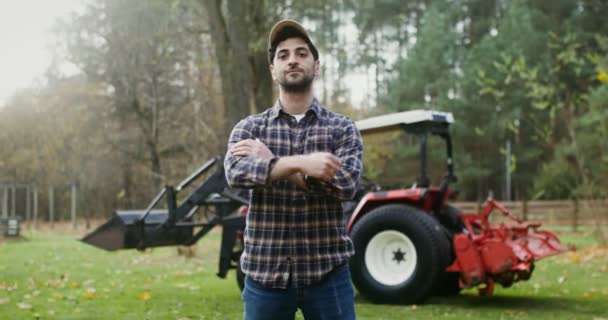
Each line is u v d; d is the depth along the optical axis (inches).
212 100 751.7
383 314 230.1
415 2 1338.6
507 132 1024.9
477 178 1026.7
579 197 698.2
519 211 823.7
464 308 242.5
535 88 414.3
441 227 251.8
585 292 277.7
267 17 513.7
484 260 243.4
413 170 1059.9
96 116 964.6
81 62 841.5
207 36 717.3
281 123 99.3
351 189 93.7
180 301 257.0
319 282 95.9
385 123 274.4
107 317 220.1
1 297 259.9
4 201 928.3
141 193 1023.0
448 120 274.8
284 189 96.0
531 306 245.6
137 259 430.9
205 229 281.6
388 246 259.9
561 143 808.3
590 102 557.0
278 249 95.9
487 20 1227.2
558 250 251.0
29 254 466.3
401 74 1121.4
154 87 796.0
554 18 1074.1
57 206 1243.2
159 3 535.2
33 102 1029.2
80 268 374.6
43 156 999.6
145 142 914.7
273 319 97.0
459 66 1107.9
